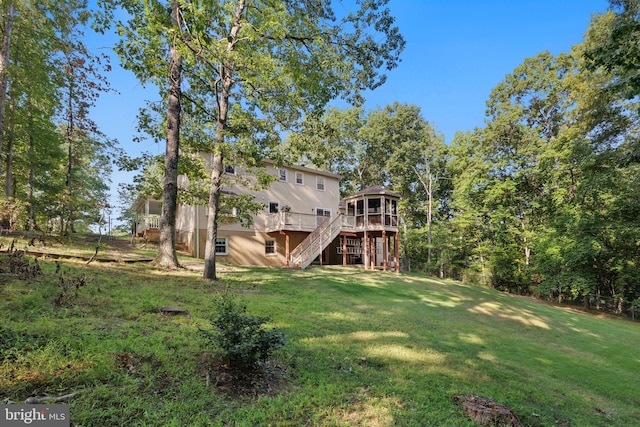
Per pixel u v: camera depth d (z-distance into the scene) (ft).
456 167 101.50
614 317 64.23
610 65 26.89
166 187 38.32
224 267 49.90
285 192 75.46
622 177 57.36
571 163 69.92
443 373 17.76
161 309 19.85
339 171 125.18
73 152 72.95
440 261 94.94
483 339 28.68
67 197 46.42
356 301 36.14
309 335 20.85
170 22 32.32
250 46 32.63
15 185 59.00
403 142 119.34
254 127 37.06
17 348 10.98
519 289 84.99
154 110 41.19
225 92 37.06
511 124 87.81
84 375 10.23
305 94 39.04
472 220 90.38
